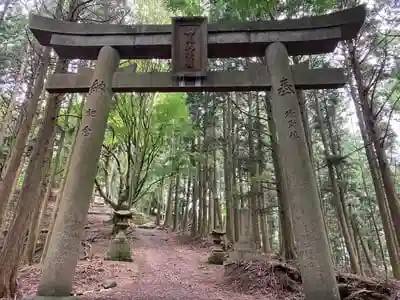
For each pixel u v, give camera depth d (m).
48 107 6.36
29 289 6.61
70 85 4.83
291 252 9.02
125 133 14.16
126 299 5.94
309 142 9.44
